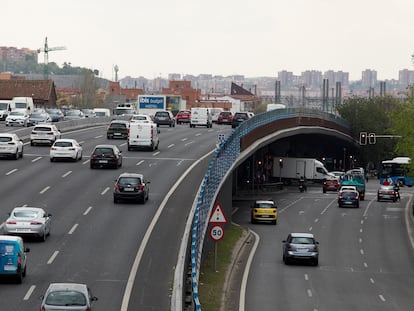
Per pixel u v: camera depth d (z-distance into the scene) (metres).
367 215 103.06
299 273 62.16
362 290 56.38
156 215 62.16
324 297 53.19
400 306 51.03
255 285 56.44
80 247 51.28
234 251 69.94
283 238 81.44
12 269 41.47
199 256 52.19
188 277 45.44
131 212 63.09
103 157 83.94
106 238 54.06
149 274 45.06
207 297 50.19
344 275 62.38
